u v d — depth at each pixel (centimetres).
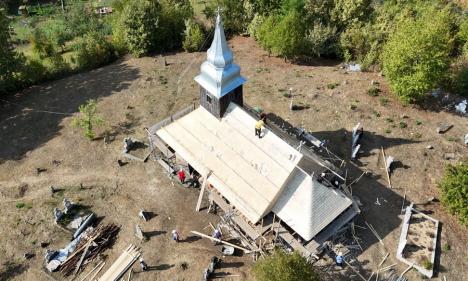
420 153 4325
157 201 3962
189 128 3934
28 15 7975
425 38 4450
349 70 5581
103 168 4294
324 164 3791
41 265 3488
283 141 3444
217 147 3725
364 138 4488
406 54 4538
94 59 5966
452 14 5997
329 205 3378
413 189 4000
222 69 3488
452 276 3369
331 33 5828
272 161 3453
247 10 6444
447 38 4694
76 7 7431
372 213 3794
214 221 3794
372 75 5441
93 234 3656
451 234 3647
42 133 4719
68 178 4206
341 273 3378
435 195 3944
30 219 3825
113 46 6175
